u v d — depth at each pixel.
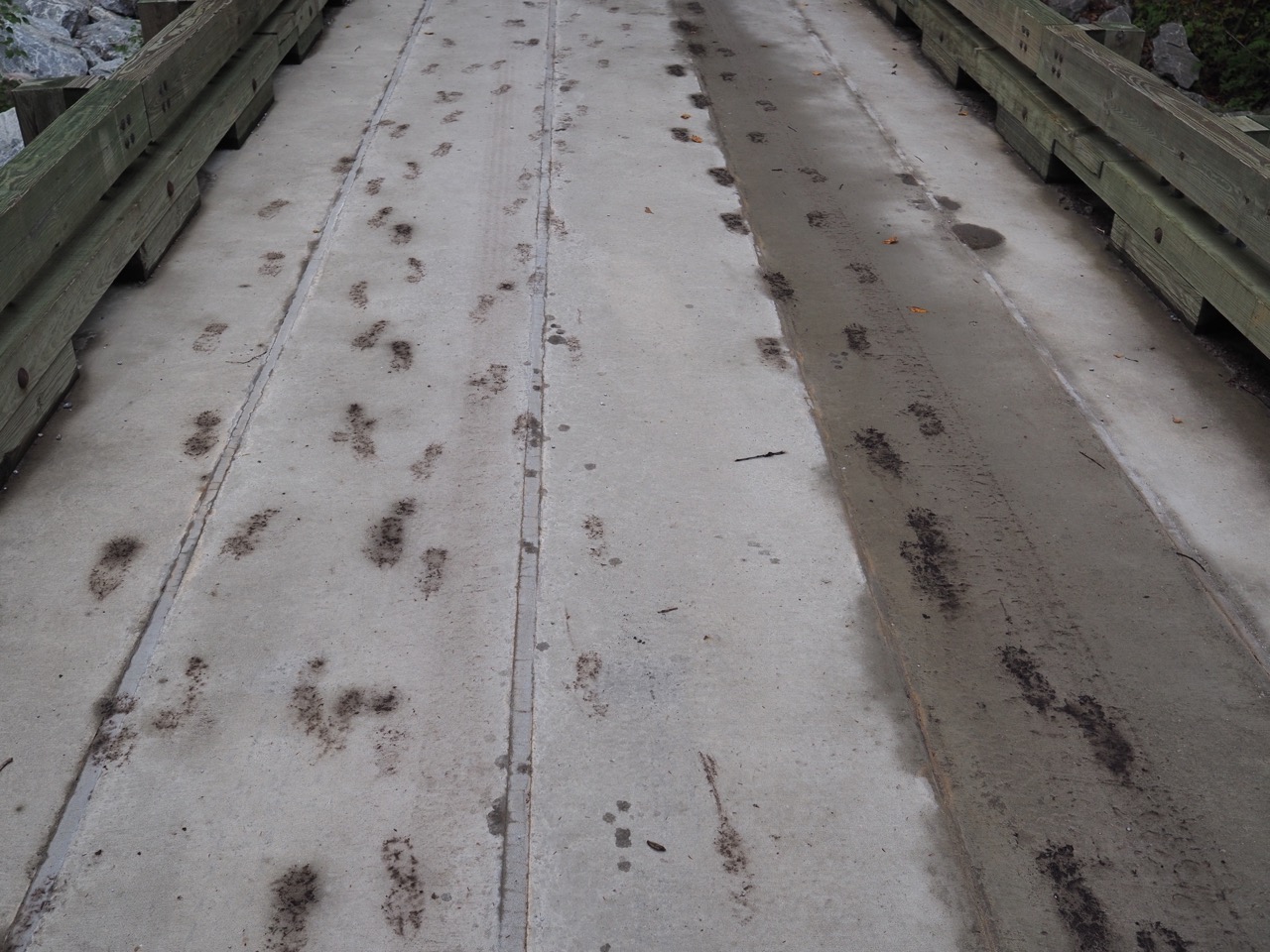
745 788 2.43
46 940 2.09
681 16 7.41
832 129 5.81
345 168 5.18
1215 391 3.82
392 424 3.50
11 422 3.22
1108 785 2.46
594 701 2.62
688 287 4.31
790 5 7.79
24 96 4.08
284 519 3.11
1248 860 2.31
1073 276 4.52
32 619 2.77
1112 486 3.36
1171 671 2.74
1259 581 3.02
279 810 2.34
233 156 5.30
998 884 2.26
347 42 6.80
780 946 2.13
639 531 3.13
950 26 6.40
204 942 2.10
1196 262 4.04
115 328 3.95
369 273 4.33
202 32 4.89
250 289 4.21
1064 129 5.04
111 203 4.05
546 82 6.21
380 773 2.43
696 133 5.67
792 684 2.68
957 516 3.23
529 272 4.36
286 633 2.76
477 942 2.12
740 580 2.98
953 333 4.10
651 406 3.64
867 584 2.98
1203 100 8.02
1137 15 8.81
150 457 3.33
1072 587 2.99
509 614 2.84
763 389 3.75
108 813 2.32
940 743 2.55
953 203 5.08
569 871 2.25
